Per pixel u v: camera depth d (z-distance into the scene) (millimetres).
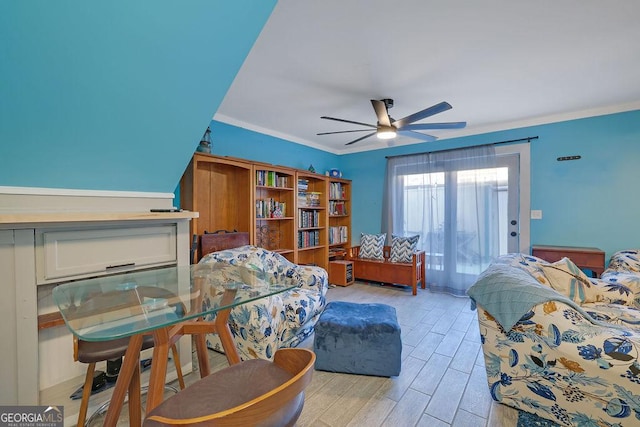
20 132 1325
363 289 4301
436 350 2424
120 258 1758
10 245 1383
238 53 1552
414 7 1676
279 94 2900
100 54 1231
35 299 1452
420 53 2170
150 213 1808
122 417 1609
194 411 771
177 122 1734
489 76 2547
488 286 1732
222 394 844
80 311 1062
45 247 1483
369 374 2033
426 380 1994
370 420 1605
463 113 3498
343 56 2201
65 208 1657
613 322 1904
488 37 1974
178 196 3076
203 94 1666
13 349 1386
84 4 1062
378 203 5043
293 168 4090
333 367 2080
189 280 1545
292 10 1692
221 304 1125
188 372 2051
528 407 1604
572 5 1665
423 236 4422
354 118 3619
